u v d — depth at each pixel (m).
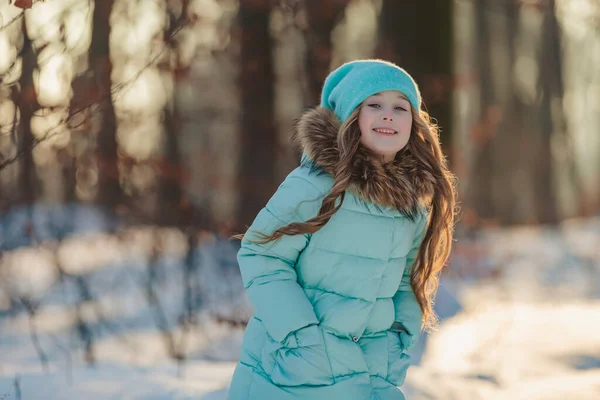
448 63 7.57
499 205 19.14
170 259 6.61
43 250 5.59
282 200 2.48
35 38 3.29
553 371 4.57
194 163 7.90
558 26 18.77
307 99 7.64
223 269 5.94
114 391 3.50
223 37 6.57
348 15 8.23
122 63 5.02
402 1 7.59
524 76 20.83
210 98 8.24
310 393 2.41
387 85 2.56
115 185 6.26
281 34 7.89
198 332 5.43
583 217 19.19
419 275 2.72
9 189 5.19
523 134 20.14
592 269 10.81
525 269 10.28
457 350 5.13
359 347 2.49
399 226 2.56
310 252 2.50
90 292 5.71
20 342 4.91
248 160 8.51
